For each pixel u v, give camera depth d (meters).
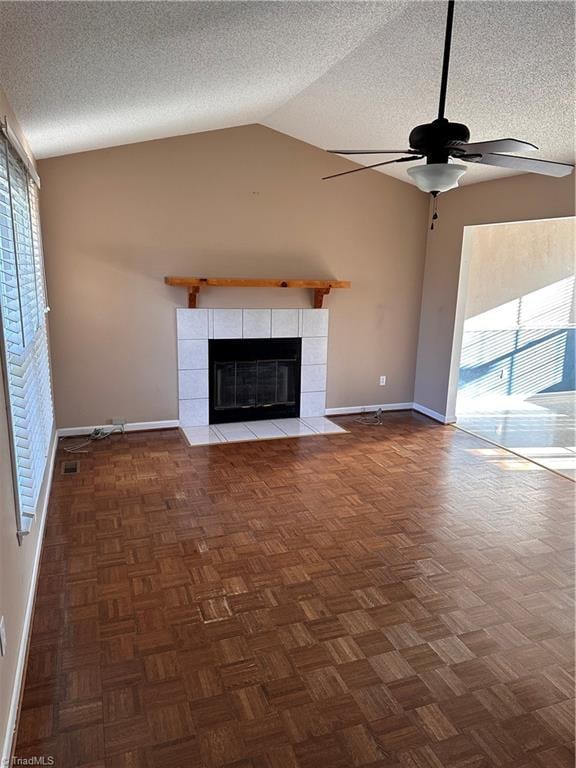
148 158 4.52
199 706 1.92
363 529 3.24
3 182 2.24
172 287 4.80
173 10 2.08
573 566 2.88
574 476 4.14
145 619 2.39
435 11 2.45
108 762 1.70
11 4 1.76
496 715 1.91
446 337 5.41
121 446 4.57
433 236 5.51
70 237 4.42
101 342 4.68
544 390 6.84
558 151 3.74
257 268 5.04
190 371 5.02
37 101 2.76
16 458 2.15
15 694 1.88
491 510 3.53
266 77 3.32
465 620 2.43
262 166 4.88
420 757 1.74
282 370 5.39
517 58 2.71
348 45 2.91
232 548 3.00
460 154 2.36
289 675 2.08
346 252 5.34
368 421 5.52
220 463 4.26
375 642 2.28
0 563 1.76
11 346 2.25
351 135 4.53
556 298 6.61
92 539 3.06
